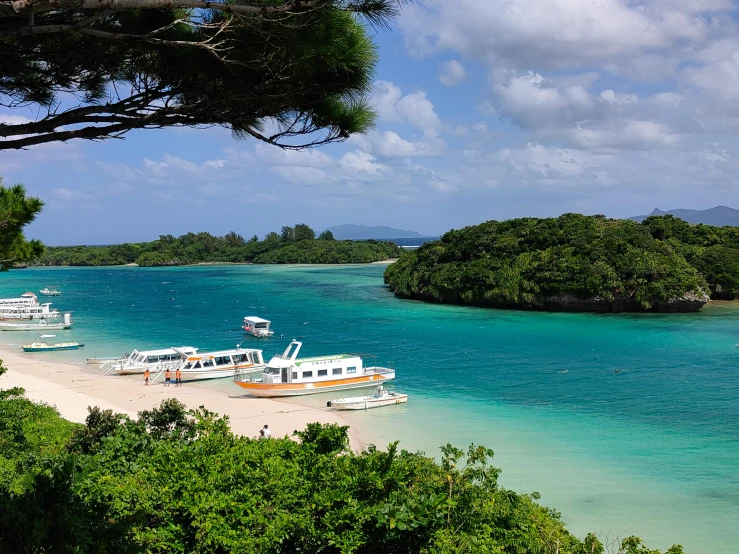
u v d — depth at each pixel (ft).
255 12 22.04
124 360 173.17
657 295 286.66
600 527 75.15
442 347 206.28
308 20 23.67
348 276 546.26
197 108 28.12
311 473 35.17
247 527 31.12
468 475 41.93
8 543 24.20
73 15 25.94
